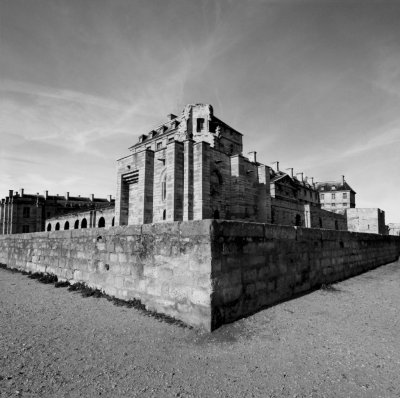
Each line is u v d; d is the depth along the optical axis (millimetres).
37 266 12750
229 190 23859
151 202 23391
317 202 69125
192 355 4344
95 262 8945
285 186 48750
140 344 4777
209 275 5402
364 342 4719
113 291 7996
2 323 5957
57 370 3922
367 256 13617
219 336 5004
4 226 59688
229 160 24469
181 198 20828
